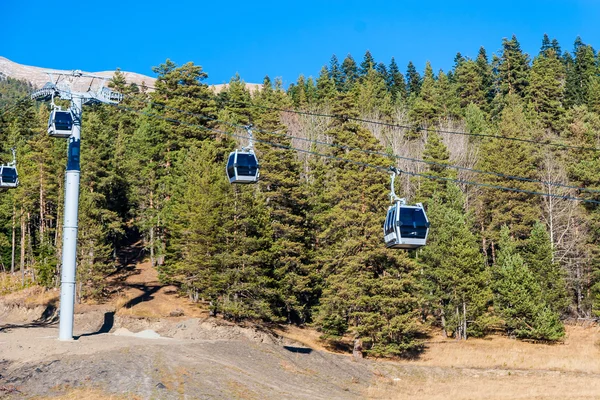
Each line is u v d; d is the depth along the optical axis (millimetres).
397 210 31656
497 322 64500
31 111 102875
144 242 85188
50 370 36219
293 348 52531
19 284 75875
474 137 102062
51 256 72438
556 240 79562
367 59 154375
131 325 58531
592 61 147250
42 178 74312
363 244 57156
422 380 51312
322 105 112812
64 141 75188
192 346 45500
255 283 58031
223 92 108625
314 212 67750
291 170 66750
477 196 81062
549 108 123562
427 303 65250
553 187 81188
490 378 52906
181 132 81562
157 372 36812
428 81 127375
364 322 56875
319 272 63719
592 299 73000
